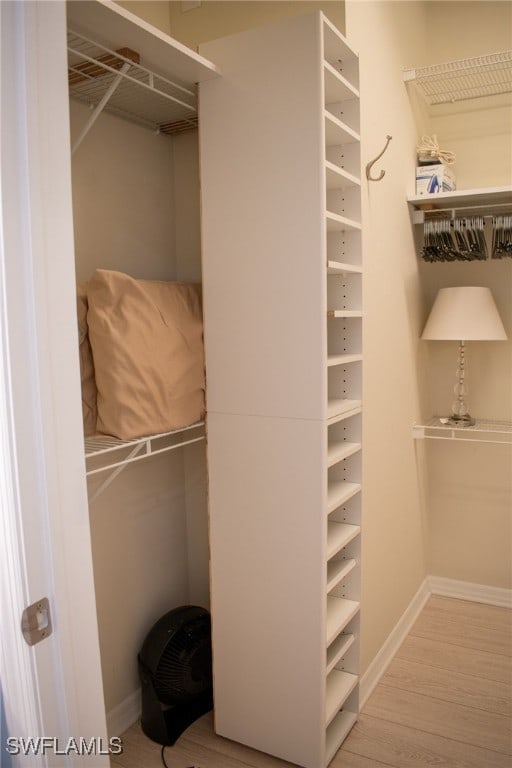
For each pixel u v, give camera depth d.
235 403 1.70
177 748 1.84
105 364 1.49
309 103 1.51
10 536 0.82
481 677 2.18
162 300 1.65
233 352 1.69
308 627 1.66
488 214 2.60
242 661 1.79
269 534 1.69
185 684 1.89
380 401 2.15
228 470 1.74
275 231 1.59
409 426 2.52
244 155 1.61
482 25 2.57
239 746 1.84
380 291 2.13
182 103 1.66
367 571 2.06
